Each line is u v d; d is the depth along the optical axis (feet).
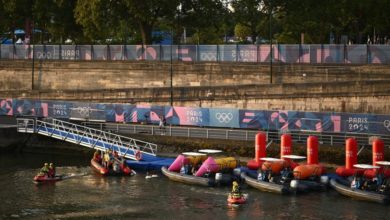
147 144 233.76
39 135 254.47
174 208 171.73
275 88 245.86
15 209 172.04
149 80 286.05
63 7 332.39
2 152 252.42
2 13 344.08
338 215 164.25
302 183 187.01
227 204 174.91
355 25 333.83
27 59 311.27
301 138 218.79
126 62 290.35
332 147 209.15
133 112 246.68
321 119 216.13
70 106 257.55
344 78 253.03
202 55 280.72
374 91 232.53
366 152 204.03
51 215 166.71
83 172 214.90
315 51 260.62
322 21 312.91
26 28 345.10
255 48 270.46
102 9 296.71
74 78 301.84
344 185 185.06
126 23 320.29
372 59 251.60
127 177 207.51
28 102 265.54
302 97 242.17
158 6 299.38
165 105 261.44
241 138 225.76
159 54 288.51
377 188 180.86
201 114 235.81
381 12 307.78
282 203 175.32
